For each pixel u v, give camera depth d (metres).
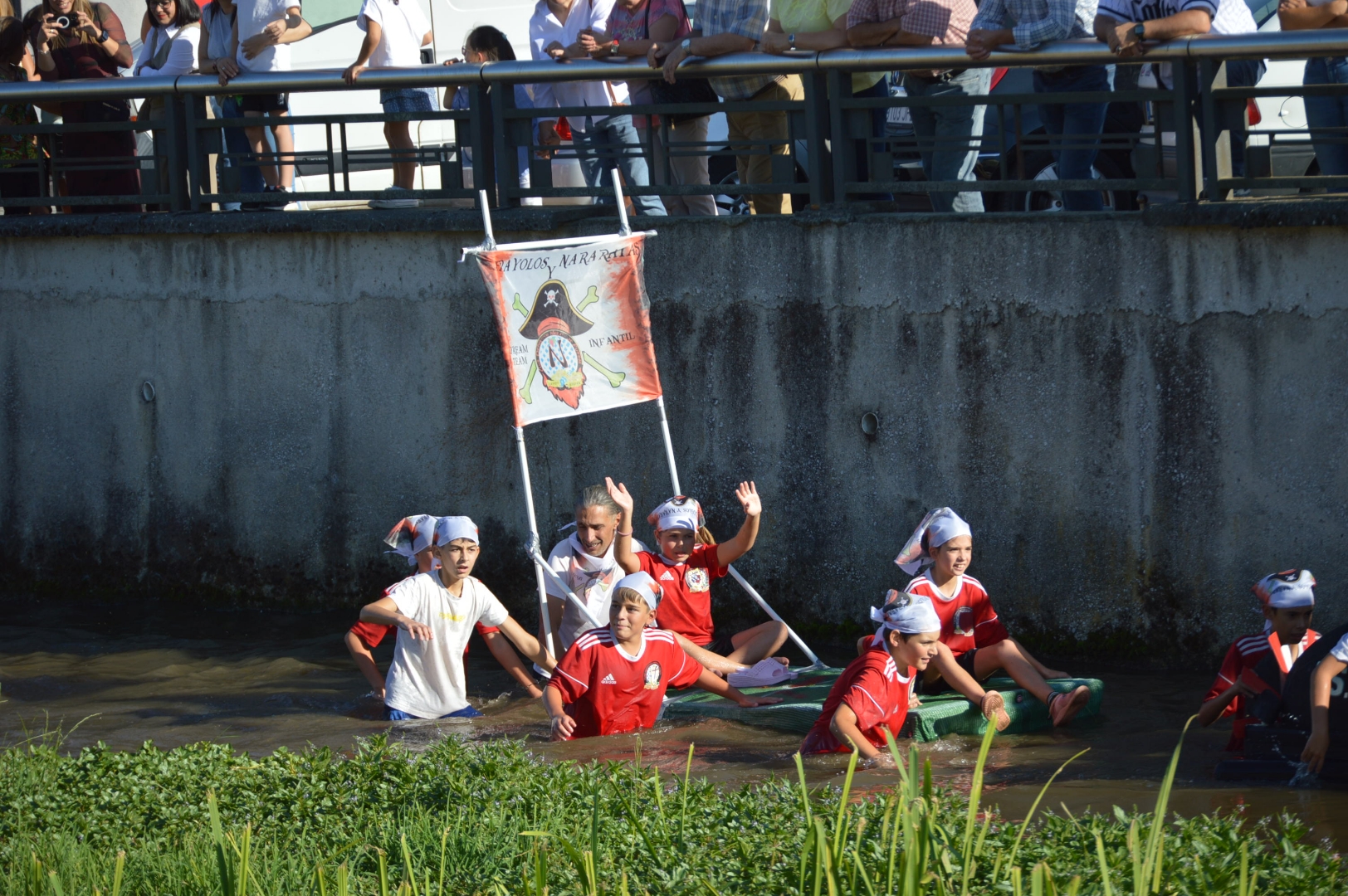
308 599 26.52
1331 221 18.75
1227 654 18.14
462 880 11.57
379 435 25.81
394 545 20.44
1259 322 19.53
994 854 10.61
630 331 21.97
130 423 27.52
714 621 23.88
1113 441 20.69
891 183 21.98
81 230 27.22
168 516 27.39
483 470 25.22
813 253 22.58
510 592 25.23
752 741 17.80
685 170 25.23
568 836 12.12
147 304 27.17
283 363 26.31
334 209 26.88
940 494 22.02
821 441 22.84
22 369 28.14
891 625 16.94
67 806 13.92
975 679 18.69
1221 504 20.02
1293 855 10.53
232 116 27.58
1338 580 19.30
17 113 30.36
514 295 21.25
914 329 21.97
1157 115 20.09
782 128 23.95
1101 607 20.95
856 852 9.71
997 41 20.52
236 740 18.77
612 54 23.58
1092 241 20.58
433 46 32.44
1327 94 19.00
